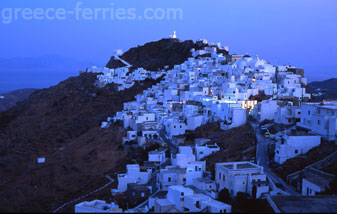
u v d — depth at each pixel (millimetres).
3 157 151750
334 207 60969
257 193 67375
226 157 89750
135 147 119688
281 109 99438
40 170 123438
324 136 83688
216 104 121375
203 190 72750
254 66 167875
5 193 107750
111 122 158375
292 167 77375
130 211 67875
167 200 68688
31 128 185875
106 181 98812
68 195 97062
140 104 162250
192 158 87875
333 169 71750
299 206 61594
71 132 164125
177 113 132875
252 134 98938
